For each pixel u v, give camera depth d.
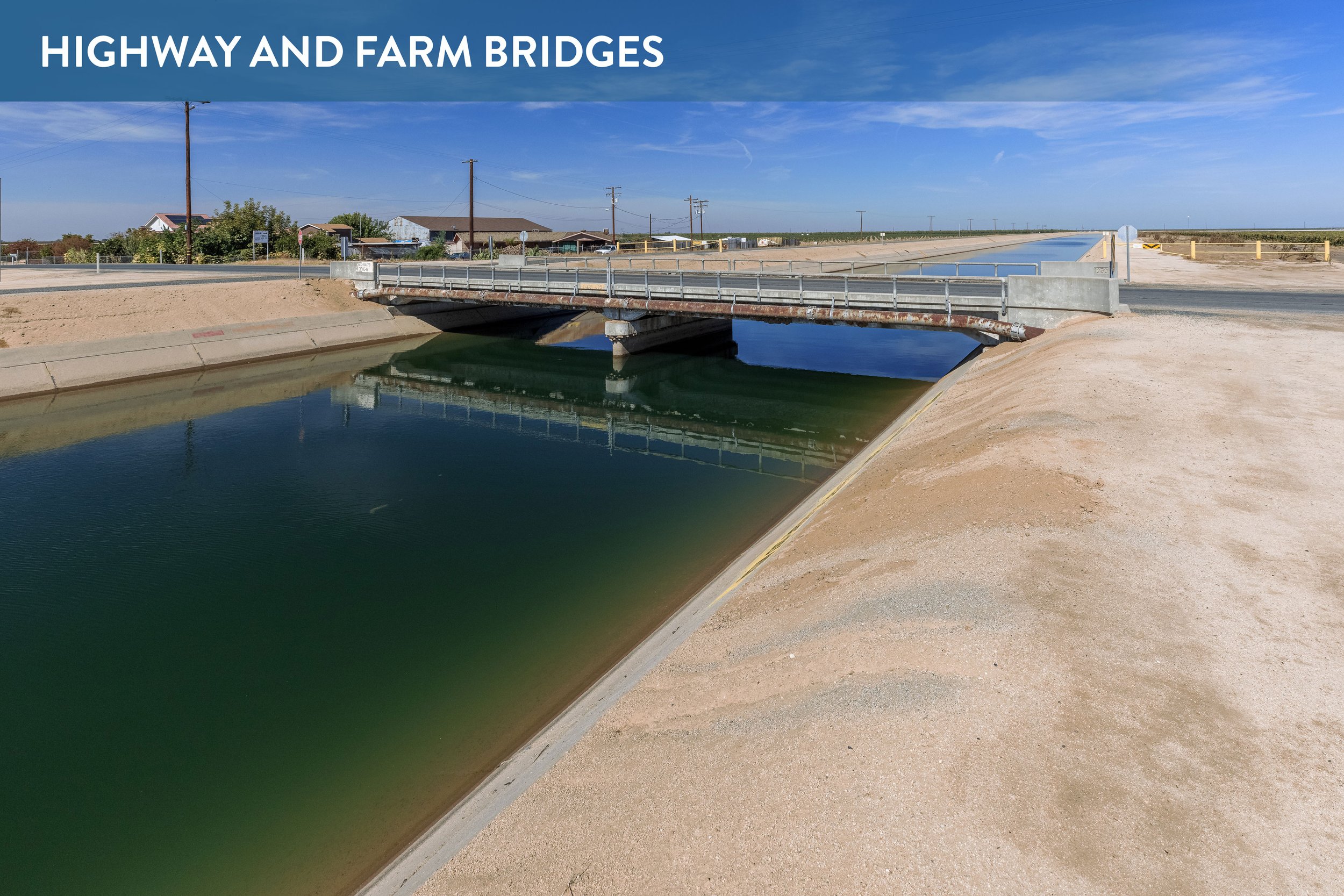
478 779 8.45
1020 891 4.62
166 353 34.25
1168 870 4.74
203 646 11.64
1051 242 174.62
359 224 102.38
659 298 33.19
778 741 6.43
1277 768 5.59
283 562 14.71
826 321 28.86
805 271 53.03
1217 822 5.11
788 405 28.39
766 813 5.59
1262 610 7.73
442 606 12.73
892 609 8.05
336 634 11.91
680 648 9.15
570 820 6.18
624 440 24.11
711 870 5.16
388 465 21.22
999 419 14.75
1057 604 7.69
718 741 6.76
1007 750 5.77
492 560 14.60
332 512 17.48
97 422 26.38
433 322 45.31
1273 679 6.62
